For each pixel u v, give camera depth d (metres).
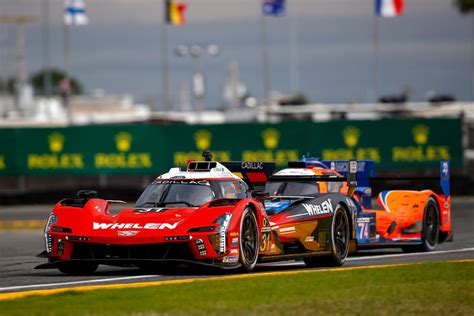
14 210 110.12
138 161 120.06
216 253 38.88
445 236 58.00
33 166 121.31
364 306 30.44
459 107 177.50
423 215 55.19
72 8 191.25
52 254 40.41
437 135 121.38
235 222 39.44
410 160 121.00
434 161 121.25
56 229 40.31
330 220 46.03
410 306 30.52
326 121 119.94
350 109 189.88
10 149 121.50
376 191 97.94
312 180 49.31
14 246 64.94
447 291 33.84
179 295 32.56
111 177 122.50
